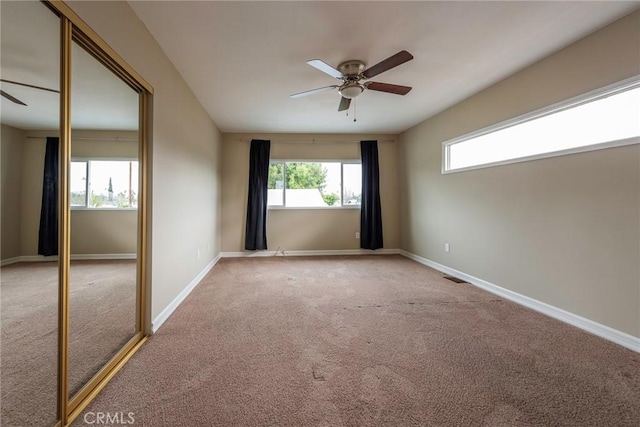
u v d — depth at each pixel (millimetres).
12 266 1673
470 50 2438
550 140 2570
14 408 1347
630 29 1953
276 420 1311
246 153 5227
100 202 2170
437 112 4137
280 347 1948
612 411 1369
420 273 4004
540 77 2598
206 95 3336
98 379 1535
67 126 1329
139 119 2070
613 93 2072
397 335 2135
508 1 1854
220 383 1561
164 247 2369
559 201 2443
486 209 3277
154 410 1359
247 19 1989
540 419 1322
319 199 5438
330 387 1539
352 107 3885
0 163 1582
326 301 2859
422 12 1952
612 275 2070
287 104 3691
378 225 5379
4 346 1775
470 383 1579
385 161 5465
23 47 1357
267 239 5297
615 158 2057
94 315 2268
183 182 2881
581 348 1949
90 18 1436
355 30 2145
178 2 1799
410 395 1482
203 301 2838
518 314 2541
